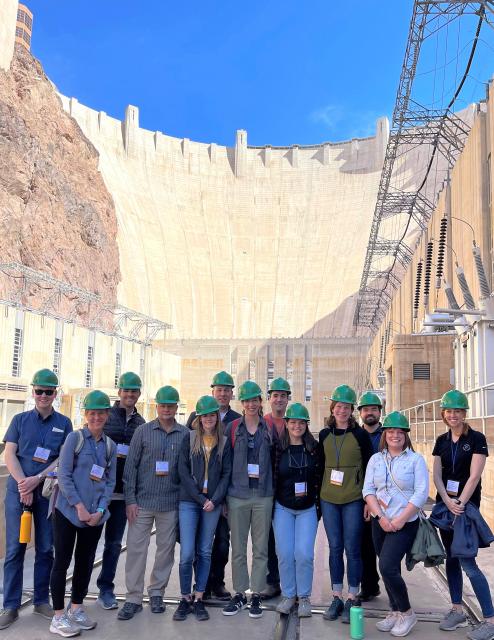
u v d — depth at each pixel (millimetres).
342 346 81750
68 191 88125
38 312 53719
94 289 88500
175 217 134000
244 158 145750
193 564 8117
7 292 63812
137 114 141875
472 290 29000
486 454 6836
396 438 6879
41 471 7211
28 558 10016
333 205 136750
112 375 66500
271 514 7602
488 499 12359
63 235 82500
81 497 6758
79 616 6715
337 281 121312
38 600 7168
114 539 7742
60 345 56906
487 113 28297
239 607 7387
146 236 125062
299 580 7312
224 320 120562
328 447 7520
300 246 132125
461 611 6844
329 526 7426
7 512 7137
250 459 7582
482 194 27922
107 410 7141
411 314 44750
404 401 29844
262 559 7406
